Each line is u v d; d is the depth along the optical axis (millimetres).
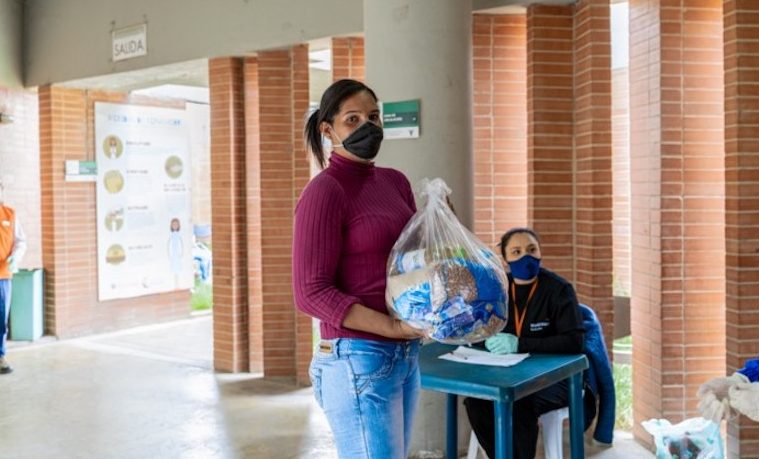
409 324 2105
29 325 7879
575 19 4715
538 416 3459
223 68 6430
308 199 2150
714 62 4320
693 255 4348
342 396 2158
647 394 4523
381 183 2344
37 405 5559
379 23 4266
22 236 6746
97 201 8336
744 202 3791
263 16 6082
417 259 2127
